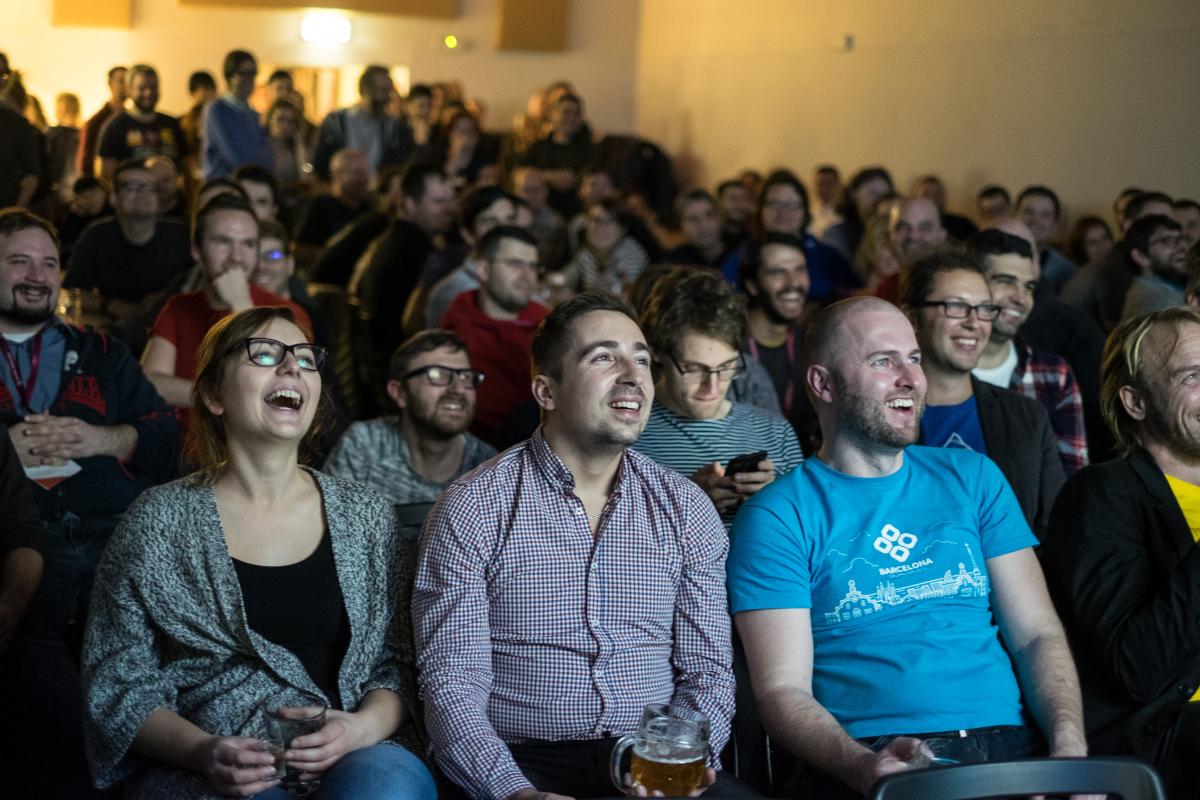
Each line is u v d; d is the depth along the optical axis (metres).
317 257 6.89
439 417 3.34
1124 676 2.42
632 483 2.38
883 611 2.43
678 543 2.38
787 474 2.56
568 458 2.34
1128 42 7.34
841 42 9.53
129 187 5.13
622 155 10.65
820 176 9.14
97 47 12.37
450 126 10.08
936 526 2.49
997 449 3.24
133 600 2.23
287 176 9.46
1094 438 4.43
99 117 9.29
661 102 11.91
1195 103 7.00
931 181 8.15
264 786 2.06
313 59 12.34
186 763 2.11
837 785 2.27
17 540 2.73
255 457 2.29
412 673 2.35
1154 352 2.61
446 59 12.36
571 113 10.45
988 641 2.45
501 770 2.11
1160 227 5.36
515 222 5.50
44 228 3.24
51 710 2.61
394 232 5.91
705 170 11.27
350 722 2.19
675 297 3.04
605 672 2.29
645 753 2.00
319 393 2.34
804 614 2.43
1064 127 7.75
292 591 2.28
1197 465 2.62
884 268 5.77
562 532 2.31
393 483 3.41
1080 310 4.59
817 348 2.54
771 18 10.32
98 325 4.75
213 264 3.97
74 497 3.16
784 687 2.35
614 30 12.25
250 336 2.27
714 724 2.29
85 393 3.29
